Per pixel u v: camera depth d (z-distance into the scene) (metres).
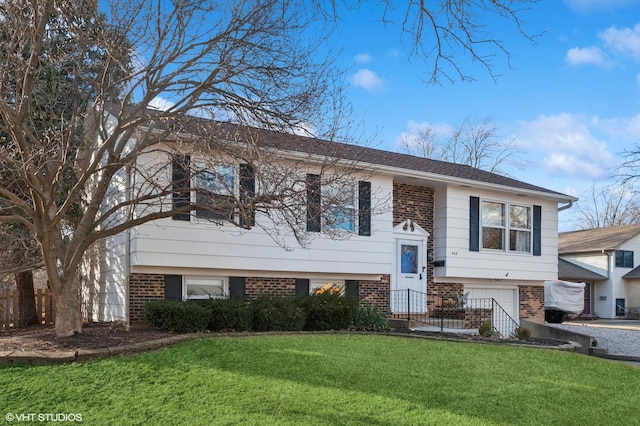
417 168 17.38
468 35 7.68
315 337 10.74
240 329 11.55
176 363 7.96
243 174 10.30
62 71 10.95
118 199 13.33
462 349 10.77
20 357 7.71
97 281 15.70
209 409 6.47
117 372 7.49
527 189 19.38
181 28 9.34
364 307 13.80
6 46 8.77
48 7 8.50
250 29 9.40
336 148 11.20
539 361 10.27
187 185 10.84
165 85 9.59
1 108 8.27
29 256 13.34
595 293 35.62
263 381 7.43
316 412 6.52
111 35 9.30
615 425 6.96
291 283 15.08
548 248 20.33
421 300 17.64
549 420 6.91
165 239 12.89
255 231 14.12
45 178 9.11
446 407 7.04
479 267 18.48
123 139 10.02
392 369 8.53
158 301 11.65
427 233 18.02
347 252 15.61
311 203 9.52
